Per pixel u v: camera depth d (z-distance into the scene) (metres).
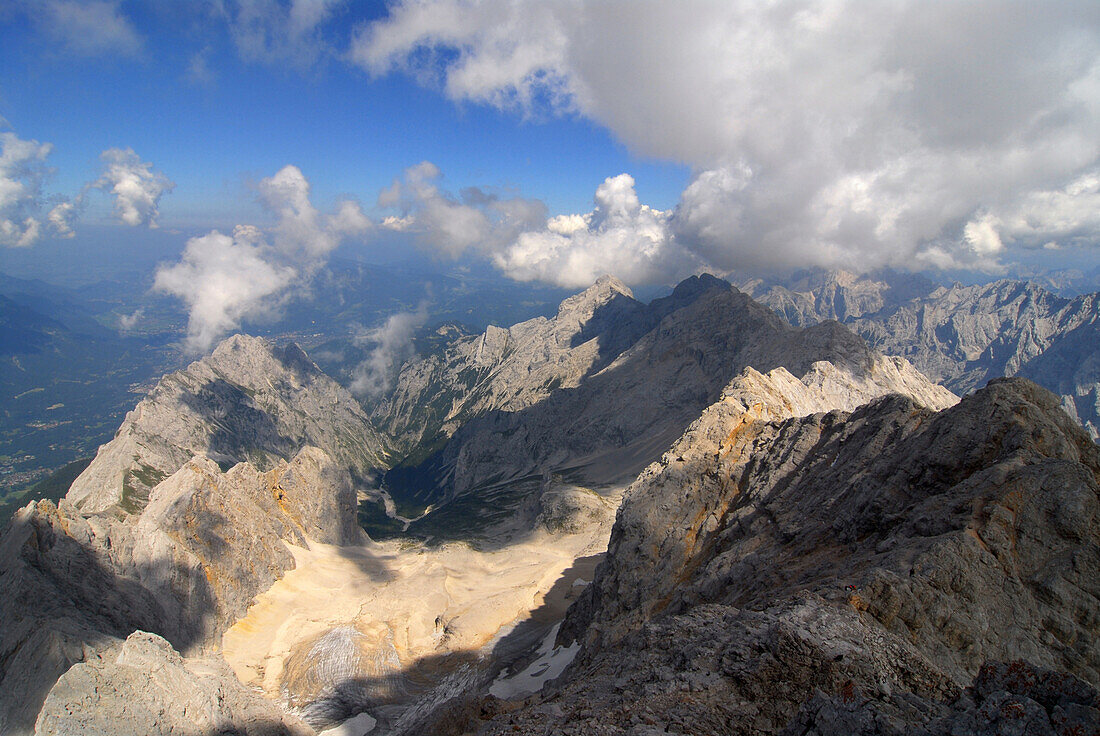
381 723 85.88
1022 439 45.75
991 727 18.11
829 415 81.88
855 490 56.62
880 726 19.75
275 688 100.31
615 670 35.41
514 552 177.88
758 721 24.86
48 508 92.75
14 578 76.69
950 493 44.62
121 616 86.88
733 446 97.25
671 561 80.81
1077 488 39.47
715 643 31.33
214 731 48.03
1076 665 32.91
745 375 157.88
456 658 110.81
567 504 197.75
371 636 117.75
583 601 97.75
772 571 53.59
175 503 125.00
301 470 191.25
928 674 25.75
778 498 72.38
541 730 28.00
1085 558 36.50
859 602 34.19
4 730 55.59
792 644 26.73
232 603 121.00
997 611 34.78
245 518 143.38
